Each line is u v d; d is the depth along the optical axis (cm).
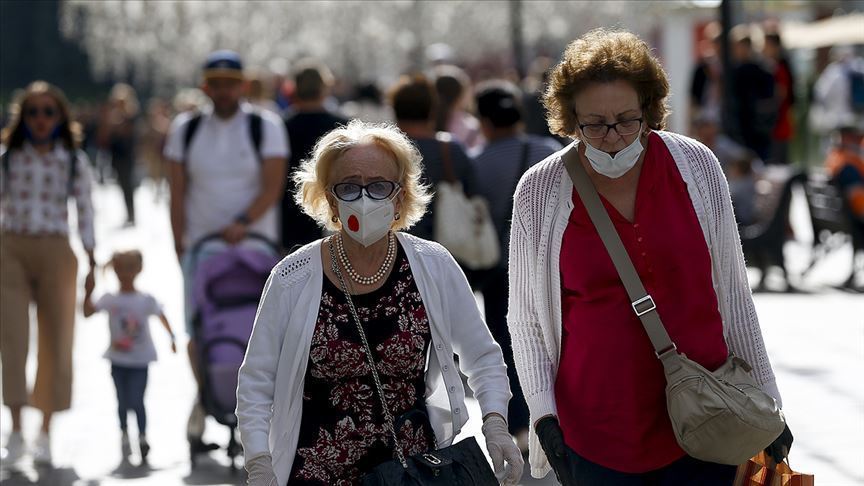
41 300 1755
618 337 892
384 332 866
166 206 6631
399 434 860
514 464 884
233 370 1573
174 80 10500
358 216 852
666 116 904
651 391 892
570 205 909
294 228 1878
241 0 8594
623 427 895
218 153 1759
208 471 1611
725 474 902
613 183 903
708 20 5806
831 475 1471
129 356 1678
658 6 6788
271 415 882
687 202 897
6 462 1691
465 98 2634
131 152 5481
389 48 8519
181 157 1773
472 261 1612
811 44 5006
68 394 1723
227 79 1745
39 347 1742
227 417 1575
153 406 1992
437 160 1622
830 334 2328
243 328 1599
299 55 8419
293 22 8575
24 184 1745
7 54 15350
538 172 929
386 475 834
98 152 8800
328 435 860
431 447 875
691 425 855
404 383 872
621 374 892
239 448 1602
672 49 5847
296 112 1902
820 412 1769
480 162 1641
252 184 1766
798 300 2744
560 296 920
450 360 884
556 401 933
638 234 891
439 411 890
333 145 873
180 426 1862
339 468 860
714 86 4062
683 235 890
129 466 1648
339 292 873
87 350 2488
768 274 3131
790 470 912
